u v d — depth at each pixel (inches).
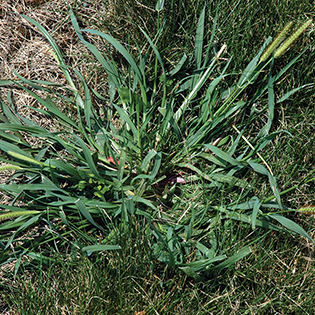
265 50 36.9
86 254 37.3
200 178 39.1
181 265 36.5
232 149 39.1
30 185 37.3
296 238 38.1
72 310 37.0
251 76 39.4
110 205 38.3
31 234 38.4
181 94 40.5
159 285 37.4
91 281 37.0
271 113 38.3
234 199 38.8
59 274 38.0
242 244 37.5
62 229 39.0
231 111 39.5
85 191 39.2
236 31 40.3
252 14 40.7
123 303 36.8
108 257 37.9
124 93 39.6
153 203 39.1
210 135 40.1
